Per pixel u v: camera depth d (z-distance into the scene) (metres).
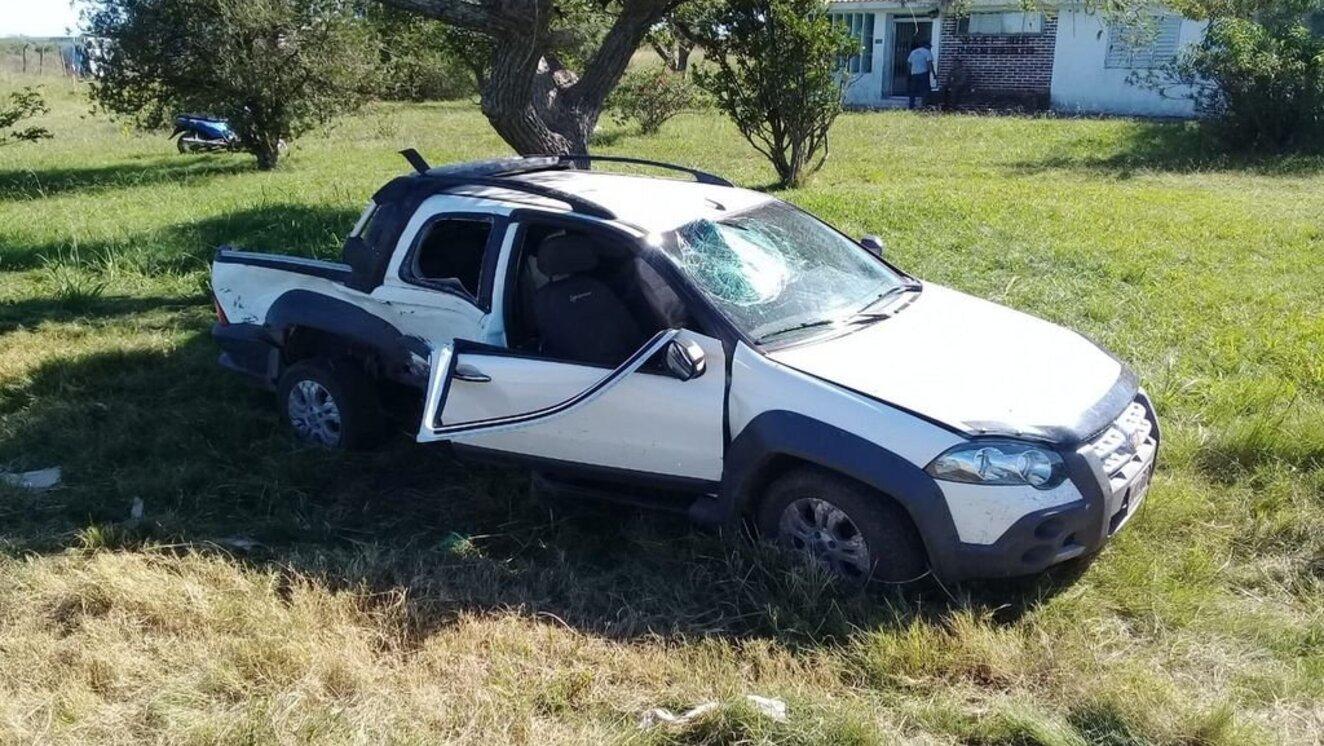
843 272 5.25
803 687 3.78
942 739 3.54
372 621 4.28
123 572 4.52
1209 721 3.50
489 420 4.83
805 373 4.34
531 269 5.14
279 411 6.36
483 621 4.24
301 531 5.05
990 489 4.01
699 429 4.52
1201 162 16.84
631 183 5.61
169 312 8.88
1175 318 7.93
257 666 3.91
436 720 3.64
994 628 4.16
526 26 8.30
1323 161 16.27
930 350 4.61
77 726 3.59
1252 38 17.61
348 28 18.89
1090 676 3.83
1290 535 4.86
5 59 50.66
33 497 5.38
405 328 5.45
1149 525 4.89
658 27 14.29
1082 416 4.28
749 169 17.08
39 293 9.59
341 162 19.42
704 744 3.52
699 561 4.62
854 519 4.26
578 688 3.83
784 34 14.34
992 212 11.89
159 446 5.95
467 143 21.72
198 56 18.42
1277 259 9.74
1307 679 3.81
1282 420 5.64
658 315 4.66
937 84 27.91
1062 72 26.16
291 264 6.03
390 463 5.75
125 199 15.25
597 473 4.85
